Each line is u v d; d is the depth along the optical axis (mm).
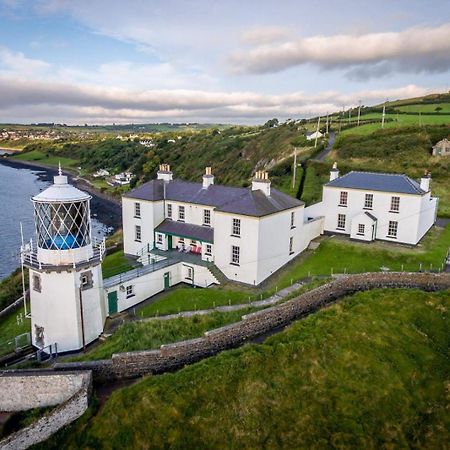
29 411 17188
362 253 35438
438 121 89000
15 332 28234
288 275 32562
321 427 15586
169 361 18578
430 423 16516
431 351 19953
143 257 37312
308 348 18688
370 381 17531
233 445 14781
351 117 115750
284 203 34281
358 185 39031
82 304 24094
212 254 34031
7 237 72000
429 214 41062
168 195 38188
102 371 17844
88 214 24250
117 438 14867
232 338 20266
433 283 26719
